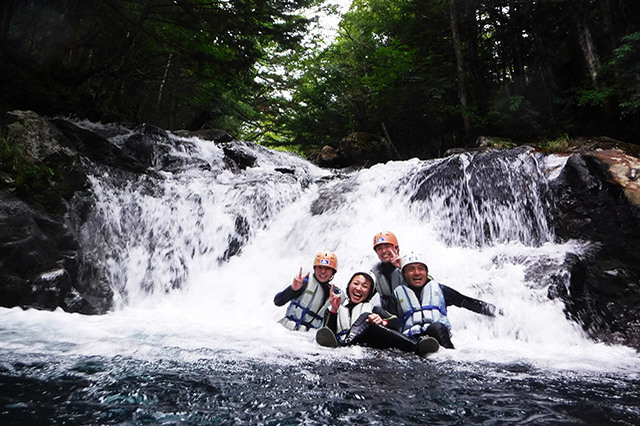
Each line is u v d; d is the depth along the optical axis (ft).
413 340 14.01
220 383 8.51
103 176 31.55
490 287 19.51
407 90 59.00
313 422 6.45
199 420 6.36
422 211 29.12
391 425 6.41
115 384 8.11
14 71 35.83
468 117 54.08
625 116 41.22
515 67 54.29
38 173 23.90
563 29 52.19
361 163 68.33
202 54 45.91
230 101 78.48
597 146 31.09
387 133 68.44
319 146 89.71
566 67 51.21
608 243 22.48
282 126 102.53
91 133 33.24
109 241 27.61
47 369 9.05
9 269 19.57
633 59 38.60
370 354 12.32
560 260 20.36
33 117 26.21
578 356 14.30
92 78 54.39
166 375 8.97
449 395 8.20
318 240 29.43
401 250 24.35
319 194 34.42
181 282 28.81
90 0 44.19
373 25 68.59
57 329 14.57
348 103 77.77
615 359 14.05
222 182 38.01
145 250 28.91
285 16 45.27
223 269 30.30
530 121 49.55
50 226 22.88
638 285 20.15
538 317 17.83
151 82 66.90
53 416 6.26
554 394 8.54
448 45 60.59
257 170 47.44
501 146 44.27
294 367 10.28
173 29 47.42
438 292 14.96
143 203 31.22
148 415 6.49
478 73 57.62
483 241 26.99
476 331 17.81
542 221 25.53
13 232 20.31
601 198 23.41
